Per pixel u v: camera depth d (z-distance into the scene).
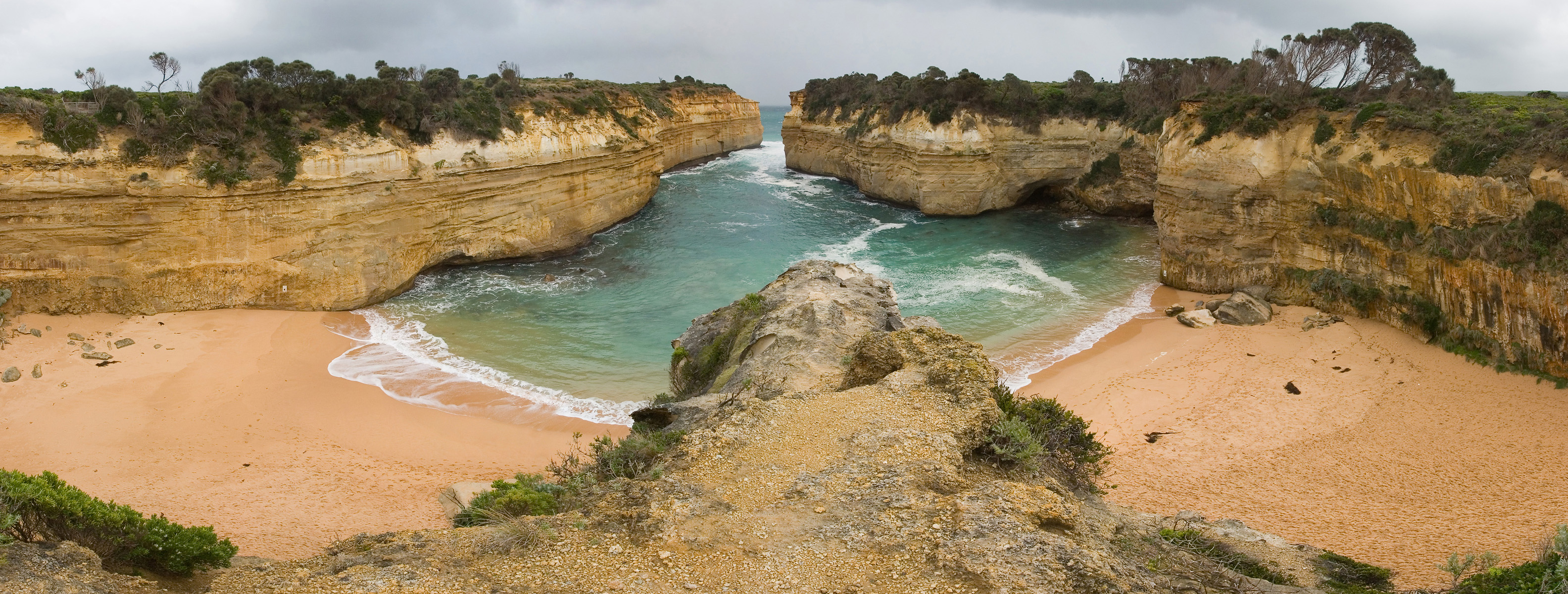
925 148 57.59
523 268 43.47
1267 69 44.06
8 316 30.77
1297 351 29.75
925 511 10.66
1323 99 35.06
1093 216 57.47
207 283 33.34
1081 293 39.12
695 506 11.13
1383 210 31.22
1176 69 57.50
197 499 19.80
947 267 44.19
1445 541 15.69
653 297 38.69
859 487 11.62
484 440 24.19
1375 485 19.66
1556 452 20.70
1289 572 12.03
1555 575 10.35
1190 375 28.05
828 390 17.92
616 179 51.91
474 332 33.66
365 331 33.44
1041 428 15.04
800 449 13.17
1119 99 56.44
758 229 53.66
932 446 12.99
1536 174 25.73
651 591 9.35
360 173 35.59
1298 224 34.94
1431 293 28.98
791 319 22.33
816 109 79.81
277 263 34.09
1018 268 43.84
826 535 10.39
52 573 8.84
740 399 16.28
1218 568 11.09
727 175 79.50
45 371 27.09
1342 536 16.28
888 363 17.52
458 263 42.41
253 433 23.86
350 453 23.02
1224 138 36.38
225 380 27.34
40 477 11.17
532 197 44.12
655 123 58.19
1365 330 30.94
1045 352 31.27
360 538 12.23
